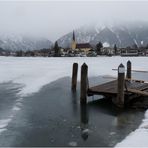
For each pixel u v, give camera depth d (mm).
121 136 10555
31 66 46469
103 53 136500
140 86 17641
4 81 26328
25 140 10289
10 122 12562
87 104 15883
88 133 10992
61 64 52188
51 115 13781
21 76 30266
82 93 15555
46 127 11812
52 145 9812
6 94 19453
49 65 49125
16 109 15062
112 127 11719
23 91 20672
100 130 11367
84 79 15352
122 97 14367
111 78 26953
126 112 14070
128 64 22266
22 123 12406
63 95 18938
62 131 11297
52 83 24781
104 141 10086
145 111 14258
